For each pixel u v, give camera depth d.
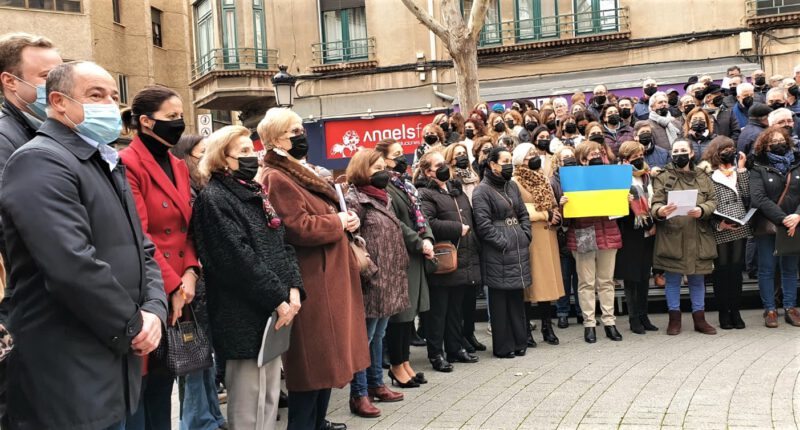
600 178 7.48
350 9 19.59
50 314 2.87
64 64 3.09
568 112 10.51
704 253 7.69
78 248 2.82
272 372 4.28
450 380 6.38
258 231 4.05
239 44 21.20
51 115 3.08
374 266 5.37
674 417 4.96
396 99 19.03
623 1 17.75
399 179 6.43
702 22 17.16
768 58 16.77
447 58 18.72
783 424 4.70
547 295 7.34
